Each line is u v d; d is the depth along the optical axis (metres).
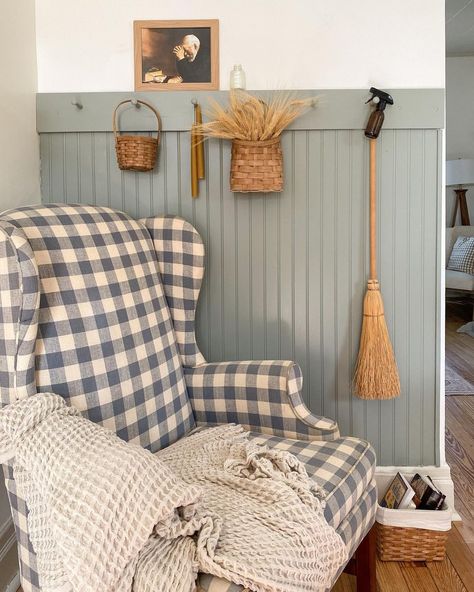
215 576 0.79
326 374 1.78
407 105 1.69
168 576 0.76
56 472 0.86
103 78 1.72
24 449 0.93
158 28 1.70
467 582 1.45
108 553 0.76
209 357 1.80
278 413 1.32
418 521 1.51
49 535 0.85
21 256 1.00
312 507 0.97
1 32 1.48
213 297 1.78
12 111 1.55
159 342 1.37
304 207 1.74
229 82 1.68
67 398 1.12
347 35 1.70
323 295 1.76
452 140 5.59
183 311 1.47
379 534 1.55
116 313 1.26
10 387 1.03
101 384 1.18
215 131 1.59
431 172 1.72
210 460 1.14
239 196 1.75
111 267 1.29
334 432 1.28
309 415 1.30
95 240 1.29
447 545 1.62
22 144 1.61
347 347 1.77
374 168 1.68
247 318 1.78
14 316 1.01
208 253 1.76
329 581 0.94
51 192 1.74
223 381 1.39
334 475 1.11
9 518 1.48
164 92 1.70
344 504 1.06
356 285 1.75
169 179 1.74
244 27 1.70
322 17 1.70
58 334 1.14
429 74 1.70
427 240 1.74
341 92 1.69
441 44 1.69
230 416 1.39
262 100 1.63
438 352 1.77
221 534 0.85
